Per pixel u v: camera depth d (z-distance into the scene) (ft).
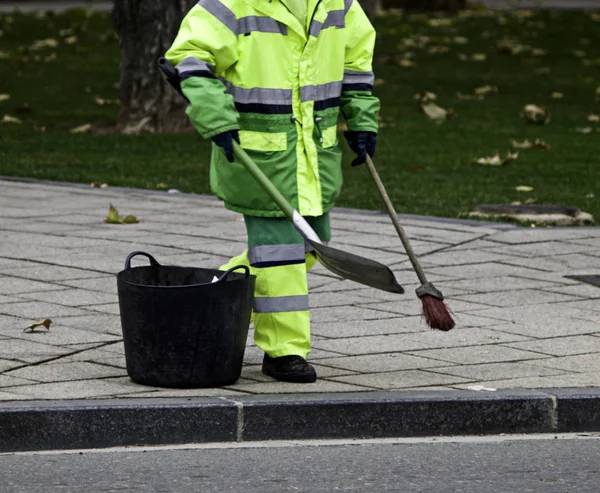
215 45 41.32
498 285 57.62
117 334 48.29
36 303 52.70
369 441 39.88
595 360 45.80
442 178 87.45
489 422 40.78
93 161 92.73
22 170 88.12
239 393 41.06
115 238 66.03
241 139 42.42
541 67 150.82
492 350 47.01
